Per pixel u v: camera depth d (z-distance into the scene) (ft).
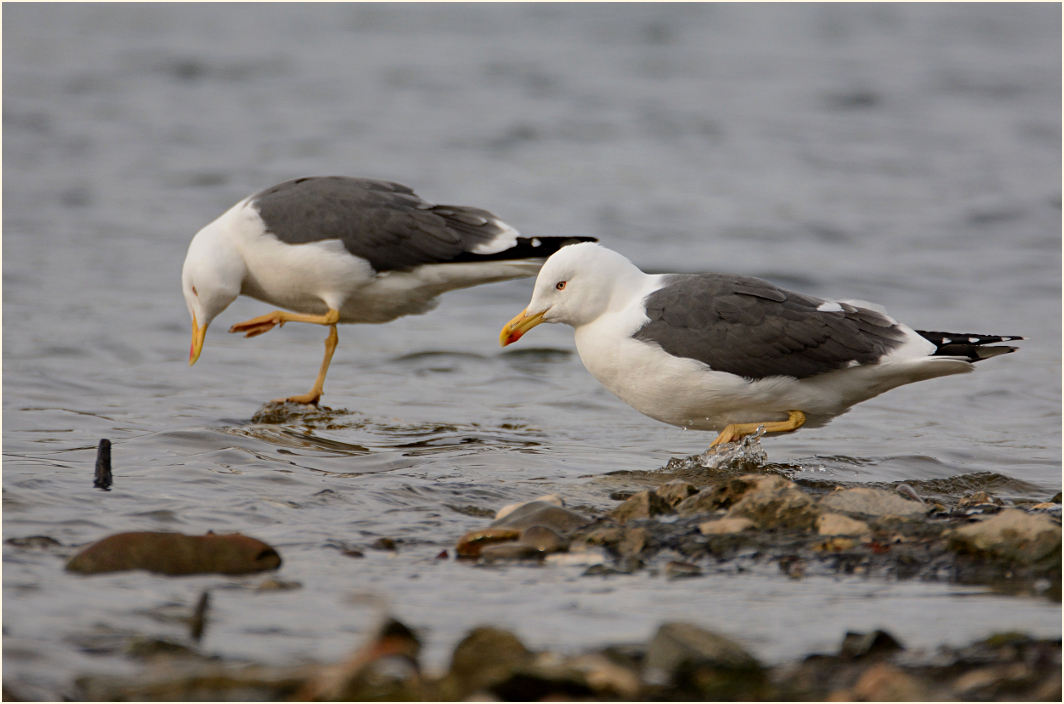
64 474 29.89
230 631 20.10
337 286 42.50
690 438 38.60
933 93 126.11
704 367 32.99
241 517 26.96
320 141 99.14
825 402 33.94
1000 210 82.28
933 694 17.84
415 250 42.22
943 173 94.17
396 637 19.49
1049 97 125.70
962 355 33.19
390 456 34.40
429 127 105.70
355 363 48.93
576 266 34.14
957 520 27.27
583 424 40.27
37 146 93.97
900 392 45.27
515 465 33.63
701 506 28.17
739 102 120.06
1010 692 17.79
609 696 17.71
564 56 142.31
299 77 126.52
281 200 42.45
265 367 47.62
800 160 97.76
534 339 53.21
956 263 68.03
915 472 34.22
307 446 35.14
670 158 97.40
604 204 81.30
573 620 20.97
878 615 21.35
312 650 19.39
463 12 173.17
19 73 123.13
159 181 84.69
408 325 55.67
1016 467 34.88
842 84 129.39
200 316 42.98
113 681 17.81
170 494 28.53
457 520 27.71
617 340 33.78
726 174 92.43
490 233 42.86
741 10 179.73
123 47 141.28
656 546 25.40
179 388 43.34
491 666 18.54
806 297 34.17
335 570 23.53
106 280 60.03
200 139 98.84
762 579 23.44
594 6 180.04
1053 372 47.62
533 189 85.10
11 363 44.86
